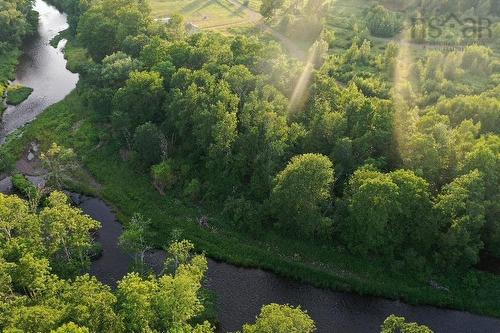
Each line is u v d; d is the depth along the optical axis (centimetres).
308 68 12862
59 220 8588
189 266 7956
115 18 16650
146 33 15775
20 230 8325
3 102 15788
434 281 9350
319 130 10681
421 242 9544
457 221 9038
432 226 9194
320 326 8788
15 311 6469
